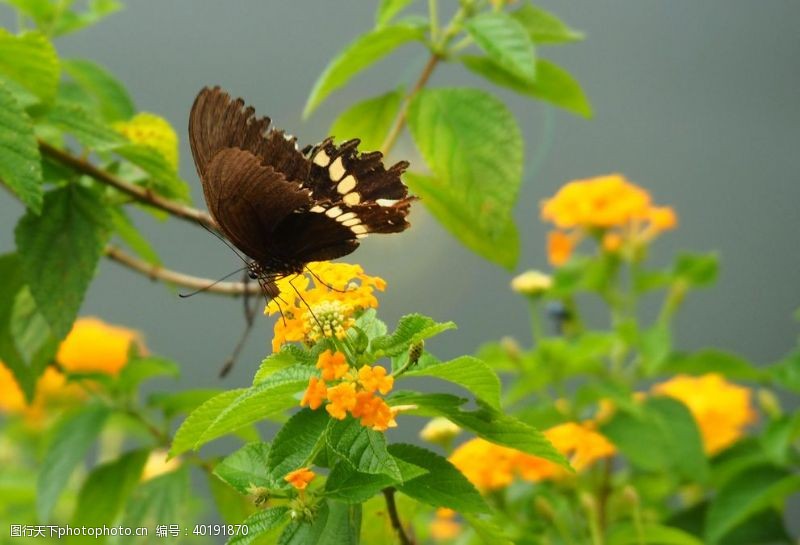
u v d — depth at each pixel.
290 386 2.71
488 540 2.74
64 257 2.84
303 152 2.76
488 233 2.86
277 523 2.72
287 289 2.73
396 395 2.73
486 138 2.87
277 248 2.76
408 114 2.88
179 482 2.87
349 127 2.92
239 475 2.73
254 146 2.76
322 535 2.72
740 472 2.95
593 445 2.88
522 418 2.95
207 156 2.75
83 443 2.89
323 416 2.72
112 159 2.92
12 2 2.96
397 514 2.75
